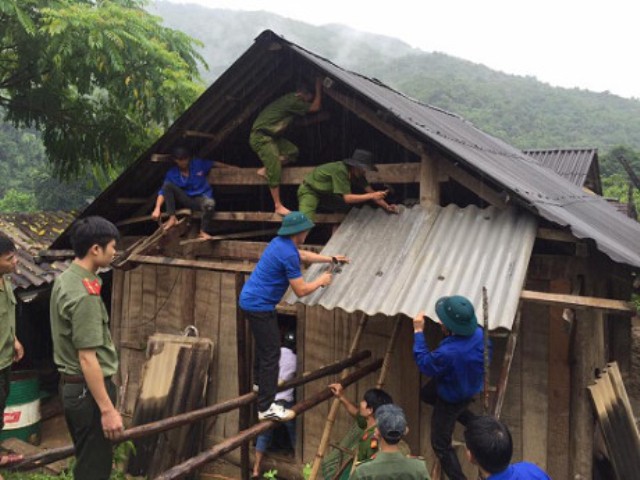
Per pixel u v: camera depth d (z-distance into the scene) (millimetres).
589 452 4582
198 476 6656
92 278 3043
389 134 5199
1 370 3500
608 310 3654
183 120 6078
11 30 10086
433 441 4090
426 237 4746
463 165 4777
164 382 6762
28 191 30562
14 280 8328
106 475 3203
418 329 3922
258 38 5312
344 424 5824
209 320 6906
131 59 10625
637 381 8945
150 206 7309
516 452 4906
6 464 3457
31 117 12438
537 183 6512
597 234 4738
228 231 7145
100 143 12617
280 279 4211
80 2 11195
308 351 6180
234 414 6582
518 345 4945
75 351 3053
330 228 6609
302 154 7113
